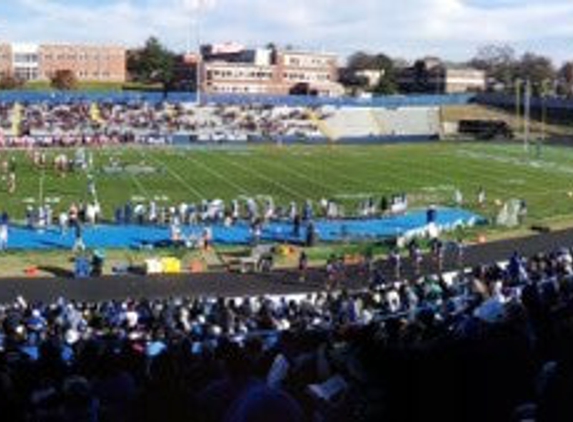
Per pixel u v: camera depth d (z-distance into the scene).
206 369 12.84
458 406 12.09
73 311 37.78
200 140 156.62
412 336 17.08
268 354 14.60
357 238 72.88
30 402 12.56
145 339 23.05
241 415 9.06
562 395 9.89
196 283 57.12
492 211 86.69
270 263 61.38
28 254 64.81
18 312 36.81
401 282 48.84
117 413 11.72
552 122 193.75
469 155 138.25
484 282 30.05
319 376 12.99
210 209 78.00
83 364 14.71
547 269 34.59
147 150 137.00
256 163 121.44
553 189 102.31
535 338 14.32
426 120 191.00
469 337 13.54
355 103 190.12
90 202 86.06
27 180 99.19
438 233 72.25
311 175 109.88
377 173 113.38
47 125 160.62
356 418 11.85
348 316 31.02
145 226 75.25
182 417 10.18
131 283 56.78
